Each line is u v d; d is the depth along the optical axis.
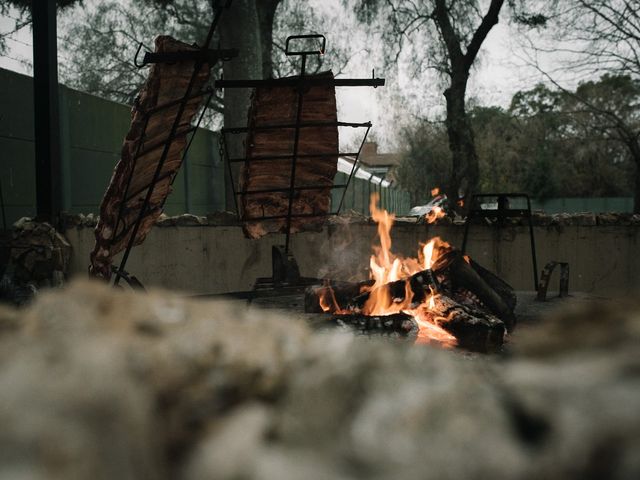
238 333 0.82
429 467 0.52
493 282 3.95
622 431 0.49
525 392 0.58
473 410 0.58
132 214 4.25
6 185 8.00
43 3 6.53
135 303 0.89
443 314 3.21
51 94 6.61
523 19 15.42
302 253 6.61
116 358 0.65
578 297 4.96
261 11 14.53
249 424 0.62
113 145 10.61
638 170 16.48
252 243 6.73
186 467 0.61
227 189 11.20
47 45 6.55
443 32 16.34
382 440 0.56
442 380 0.65
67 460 0.49
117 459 0.53
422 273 3.59
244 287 6.77
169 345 0.75
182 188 12.22
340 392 0.66
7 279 4.57
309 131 4.89
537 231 6.17
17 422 0.50
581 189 35.22
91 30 16.95
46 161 6.57
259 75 11.07
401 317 3.03
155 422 0.64
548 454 0.51
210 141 13.89
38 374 0.57
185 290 6.76
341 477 0.53
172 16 17.03
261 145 4.84
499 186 34.91
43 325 0.77
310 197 5.23
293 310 4.18
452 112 16.36
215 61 3.80
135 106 3.76
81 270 6.64
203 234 6.76
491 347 3.01
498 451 0.52
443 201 16.31
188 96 3.80
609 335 0.65
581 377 0.57
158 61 3.65
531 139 32.16
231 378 0.72
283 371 0.74
